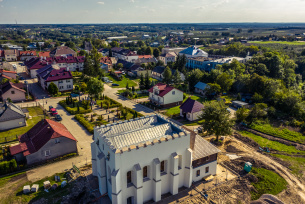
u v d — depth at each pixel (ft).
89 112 270.05
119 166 114.01
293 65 458.09
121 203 121.80
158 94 302.86
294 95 280.72
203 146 151.94
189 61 540.93
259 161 171.32
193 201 131.85
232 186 145.48
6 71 389.60
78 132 217.77
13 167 155.33
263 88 324.39
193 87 379.35
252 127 236.84
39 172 156.76
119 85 401.29
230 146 196.13
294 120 245.86
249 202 133.39
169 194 136.87
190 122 252.62
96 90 298.35
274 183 150.82
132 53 645.10
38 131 183.01
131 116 263.49
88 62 422.41
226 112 197.77
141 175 119.96
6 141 199.00
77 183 144.66
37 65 426.51
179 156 135.23
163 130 139.85
